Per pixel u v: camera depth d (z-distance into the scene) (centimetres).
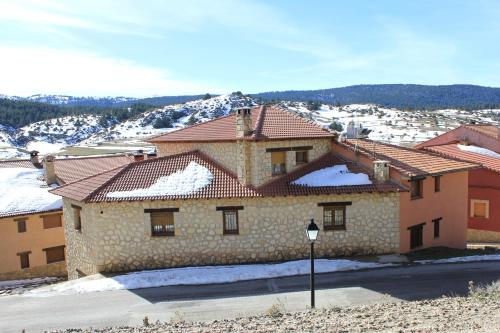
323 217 2294
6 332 1577
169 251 2247
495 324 1099
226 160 2447
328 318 1330
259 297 1802
